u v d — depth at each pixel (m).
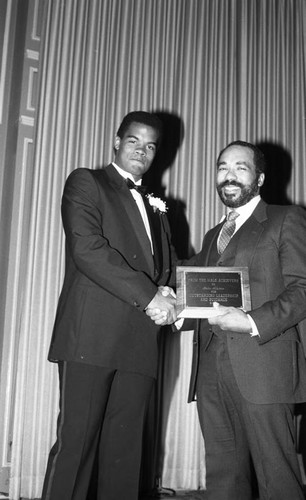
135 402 2.10
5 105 3.22
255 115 3.61
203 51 3.57
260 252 2.01
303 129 3.68
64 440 1.96
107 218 2.15
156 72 3.44
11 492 2.73
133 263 2.13
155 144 2.33
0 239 3.05
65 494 1.92
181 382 3.15
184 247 3.31
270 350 1.91
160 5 3.52
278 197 3.56
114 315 2.03
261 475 1.89
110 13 3.38
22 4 3.33
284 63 3.75
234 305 1.94
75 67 3.20
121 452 2.09
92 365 1.99
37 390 2.85
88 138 3.16
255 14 3.76
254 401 1.86
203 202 3.38
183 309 1.94
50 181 3.03
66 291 2.12
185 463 3.09
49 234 2.98
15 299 2.97
